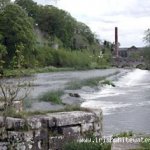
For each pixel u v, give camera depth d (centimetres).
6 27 8375
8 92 956
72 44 15125
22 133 837
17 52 982
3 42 8194
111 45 19850
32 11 14412
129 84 7100
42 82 5997
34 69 1355
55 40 13612
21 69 994
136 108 3612
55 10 14625
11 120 844
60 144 873
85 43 15975
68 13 15325
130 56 18800
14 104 989
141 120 2825
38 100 3347
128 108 3603
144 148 790
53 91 4331
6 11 8556
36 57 9506
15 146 836
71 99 4019
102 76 7888
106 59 16700
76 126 899
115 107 3678
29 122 848
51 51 11912
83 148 840
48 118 869
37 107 2920
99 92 5250
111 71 11225
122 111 3375
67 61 12225
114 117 2984
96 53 16050
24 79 1044
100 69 13012
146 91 5656
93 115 927
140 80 8375
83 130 909
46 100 3425
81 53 13475
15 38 8231
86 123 914
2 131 835
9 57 7919
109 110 3450
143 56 16975
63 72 10031
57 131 879
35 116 876
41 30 14250
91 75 8356
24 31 8431
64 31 14662
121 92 5447
